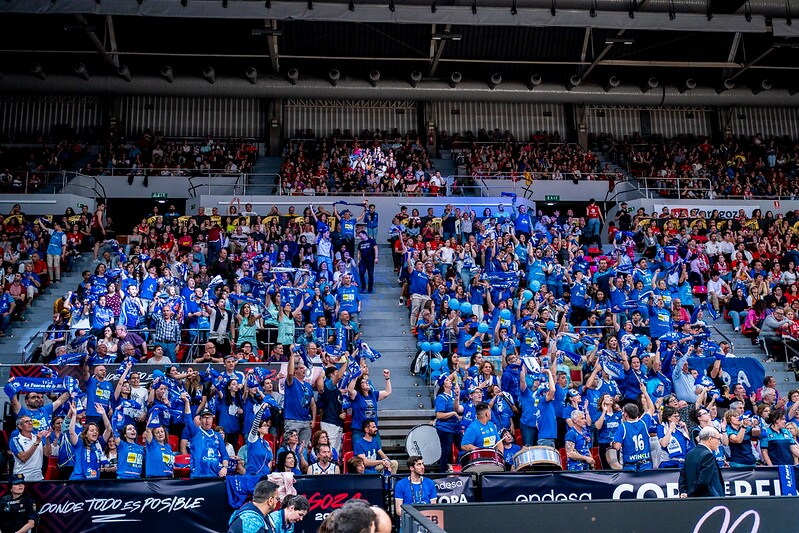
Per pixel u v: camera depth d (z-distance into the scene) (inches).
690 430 553.3
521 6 1134.4
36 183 1208.8
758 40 1390.3
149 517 419.5
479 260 895.7
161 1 1066.1
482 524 292.8
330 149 1390.3
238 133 1487.5
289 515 317.7
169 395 560.1
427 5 1120.2
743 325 852.6
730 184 1337.4
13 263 867.4
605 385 617.6
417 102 1530.5
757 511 295.0
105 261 859.4
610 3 1141.7
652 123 1584.6
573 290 828.0
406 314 848.9
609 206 1290.6
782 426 534.9
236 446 560.7
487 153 1389.0
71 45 1326.3
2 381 711.1
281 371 603.5
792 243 1065.5
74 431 496.7
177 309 722.8
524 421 573.6
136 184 1250.0
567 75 1476.4
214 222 986.7
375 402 559.8
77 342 629.3
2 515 387.2
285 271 808.9
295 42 1359.5
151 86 1385.3
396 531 425.4
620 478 447.2
